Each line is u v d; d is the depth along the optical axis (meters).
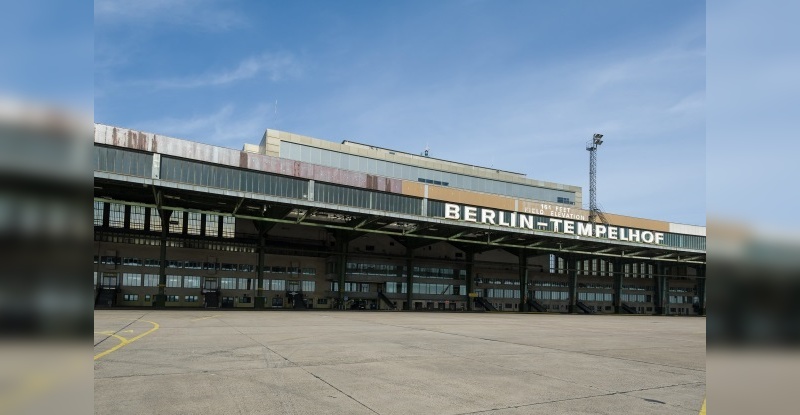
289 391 8.80
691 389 9.84
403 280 72.50
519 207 63.41
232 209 55.69
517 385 9.81
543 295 83.81
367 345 16.38
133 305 54.78
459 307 76.50
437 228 59.59
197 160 43.47
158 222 57.28
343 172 51.44
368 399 8.32
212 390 8.73
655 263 93.69
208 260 59.78
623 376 11.27
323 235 68.00
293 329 22.86
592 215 69.06
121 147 40.00
